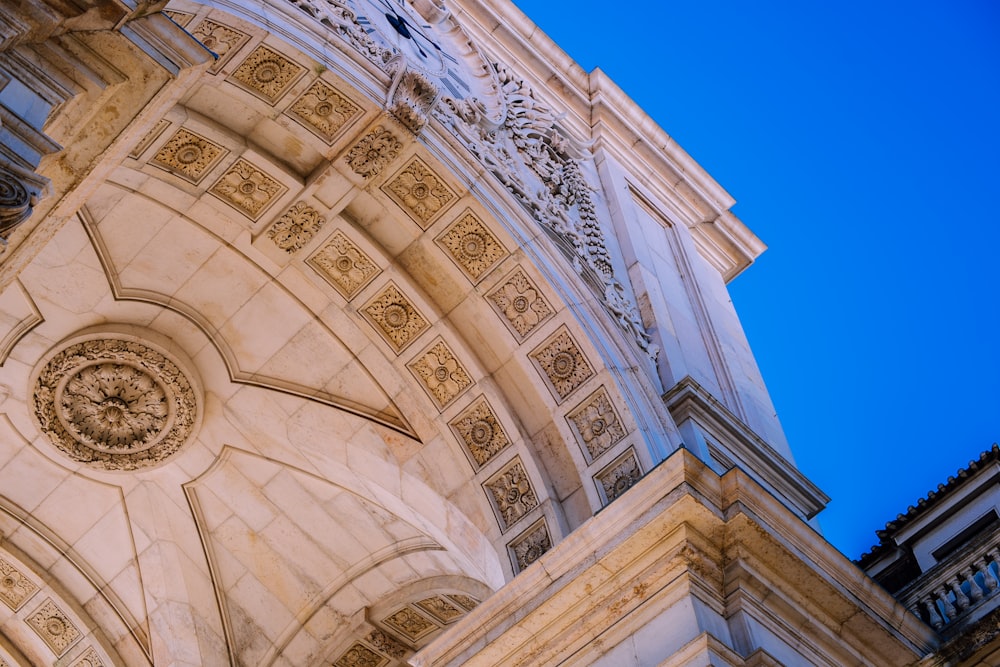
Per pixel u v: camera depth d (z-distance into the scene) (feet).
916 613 54.13
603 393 51.29
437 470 53.26
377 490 56.03
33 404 56.49
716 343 64.49
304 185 50.44
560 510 50.55
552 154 63.46
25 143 32.35
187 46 36.06
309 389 55.26
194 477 59.62
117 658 62.49
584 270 56.03
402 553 59.93
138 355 55.83
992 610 50.90
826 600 46.21
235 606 61.93
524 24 69.56
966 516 66.49
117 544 61.36
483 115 57.41
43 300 53.52
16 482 59.62
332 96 48.47
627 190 68.74
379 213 51.85
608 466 50.31
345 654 63.00
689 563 43.45
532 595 45.50
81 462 58.44
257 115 48.52
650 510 44.19
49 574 62.03
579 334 51.80
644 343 57.41
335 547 60.59
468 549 52.65
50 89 33.65
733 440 56.65
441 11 63.98
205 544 61.11
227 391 56.70
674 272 67.31
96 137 35.22
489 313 52.60
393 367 53.31
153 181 49.52
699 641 41.06
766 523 45.14
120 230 51.67
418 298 52.42
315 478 58.08
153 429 57.82
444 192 51.62
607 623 44.09
